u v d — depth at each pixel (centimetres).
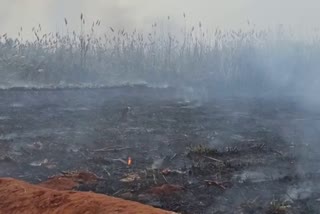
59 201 407
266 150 714
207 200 493
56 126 878
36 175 581
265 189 529
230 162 638
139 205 379
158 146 739
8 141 744
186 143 761
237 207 475
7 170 596
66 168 612
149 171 596
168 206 475
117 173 592
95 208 378
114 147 729
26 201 420
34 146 716
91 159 654
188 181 558
